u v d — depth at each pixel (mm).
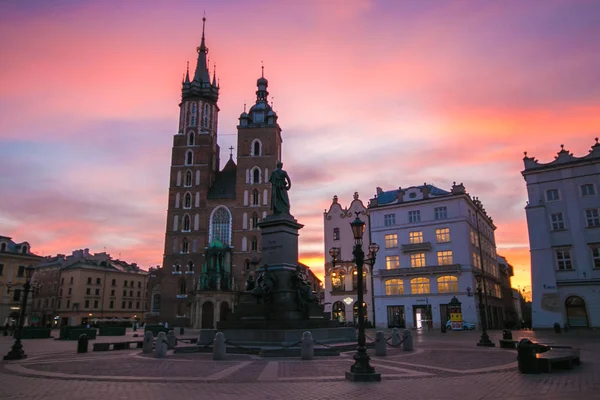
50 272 107625
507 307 89438
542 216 50469
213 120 94500
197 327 71438
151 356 21562
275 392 11430
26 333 45281
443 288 60469
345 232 70312
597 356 19766
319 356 20016
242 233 82812
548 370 14688
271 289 24984
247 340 22906
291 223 26609
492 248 79062
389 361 18469
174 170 88438
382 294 64375
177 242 84562
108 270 107562
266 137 88125
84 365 17922
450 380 13312
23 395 11266
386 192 72625
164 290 82125
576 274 47969
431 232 63281
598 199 48219
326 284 70062
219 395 11078
